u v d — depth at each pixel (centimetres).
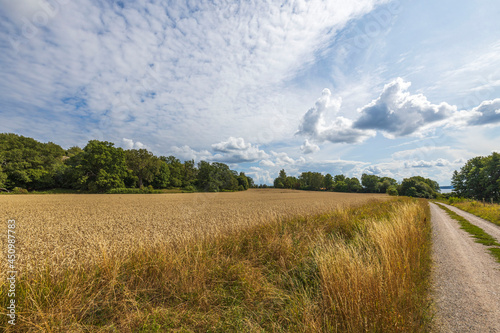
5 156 5322
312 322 263
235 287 400
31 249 636
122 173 5750
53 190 5212
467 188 5891
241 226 853
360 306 277
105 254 453
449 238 892
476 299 376
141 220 1280
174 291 381
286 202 2714
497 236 936
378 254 434
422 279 432
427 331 281
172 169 7781
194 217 1361
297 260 504
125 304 331
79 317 318
